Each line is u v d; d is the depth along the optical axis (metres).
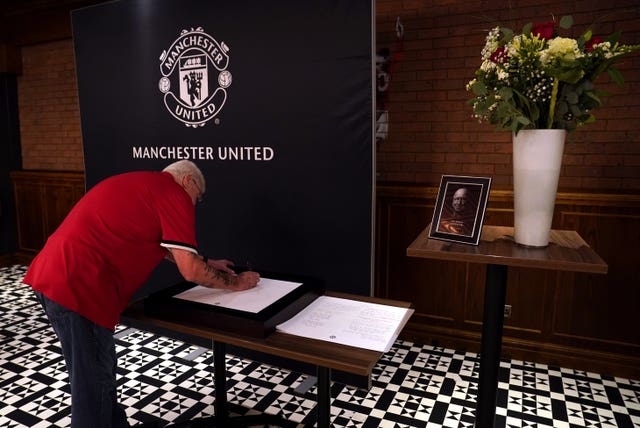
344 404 2.66
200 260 1.68
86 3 4.62
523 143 1.51
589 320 3.05
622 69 2.94
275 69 2.75
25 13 5.05
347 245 2.70
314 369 2.96
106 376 1.80
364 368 1.21
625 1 2.86
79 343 1.70
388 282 3.54
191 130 3.12
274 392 2.79
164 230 1.68
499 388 2.84
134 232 1.72
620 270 2.93
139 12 3.18
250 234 3.01
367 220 2.62
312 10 2.58
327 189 2.71
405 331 3.53
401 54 3.46
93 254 1.70
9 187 5.61
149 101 3.26
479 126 3.31
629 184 3.01
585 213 2.95
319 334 1.42
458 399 2.71
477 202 1.62
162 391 2.78
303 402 2.68
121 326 3.77
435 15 3.33
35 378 2.94
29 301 4.37
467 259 1.48
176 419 2.49
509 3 3.12
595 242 2.96
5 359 3.20
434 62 3.38
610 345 3.02
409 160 3.55
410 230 3.42
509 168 3.27
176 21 3.05
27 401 2.67
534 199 1.52
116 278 1.76
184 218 1.71
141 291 3.55
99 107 3.49
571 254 1.46
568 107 1.46
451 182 1.70
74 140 5.23
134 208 1.72
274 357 3.09
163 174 1.88
